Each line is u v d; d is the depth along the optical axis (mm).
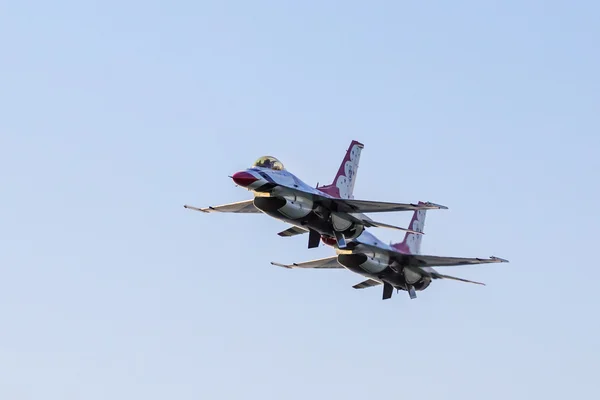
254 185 195000
